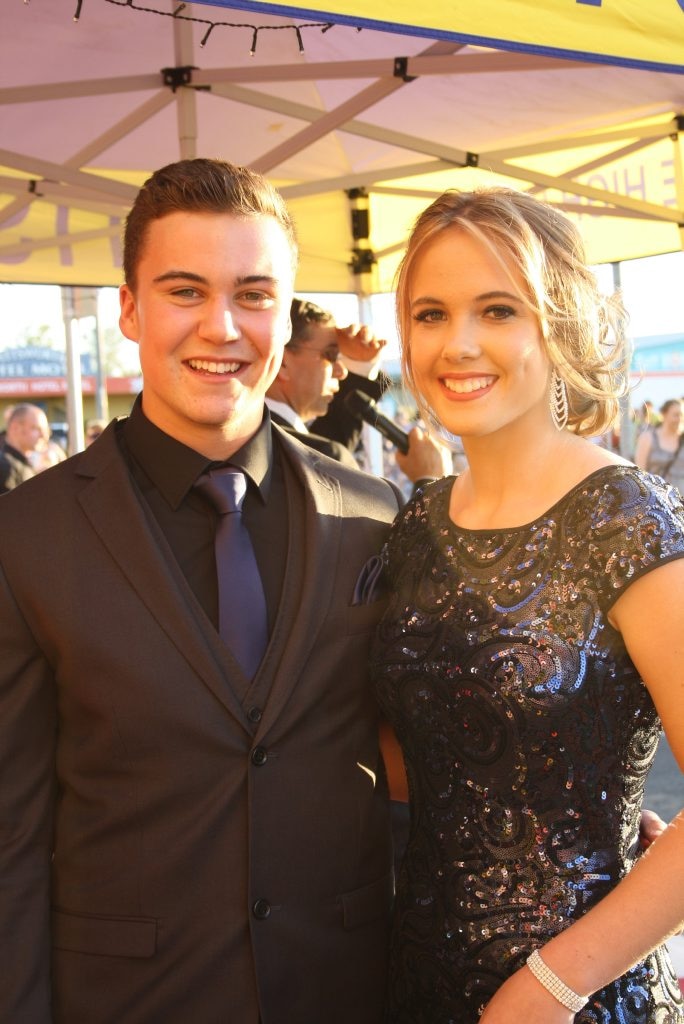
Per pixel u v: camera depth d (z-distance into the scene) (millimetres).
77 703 1700
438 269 1685
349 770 1816
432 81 4387
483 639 1635
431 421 1875
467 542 1743
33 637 1713
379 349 3521
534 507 1696
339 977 1765
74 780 1720
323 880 1755
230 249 1722
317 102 4781
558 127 5113
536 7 2215
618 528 1562
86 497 1779
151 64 4117
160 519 1814
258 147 5230
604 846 1596
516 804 1606
